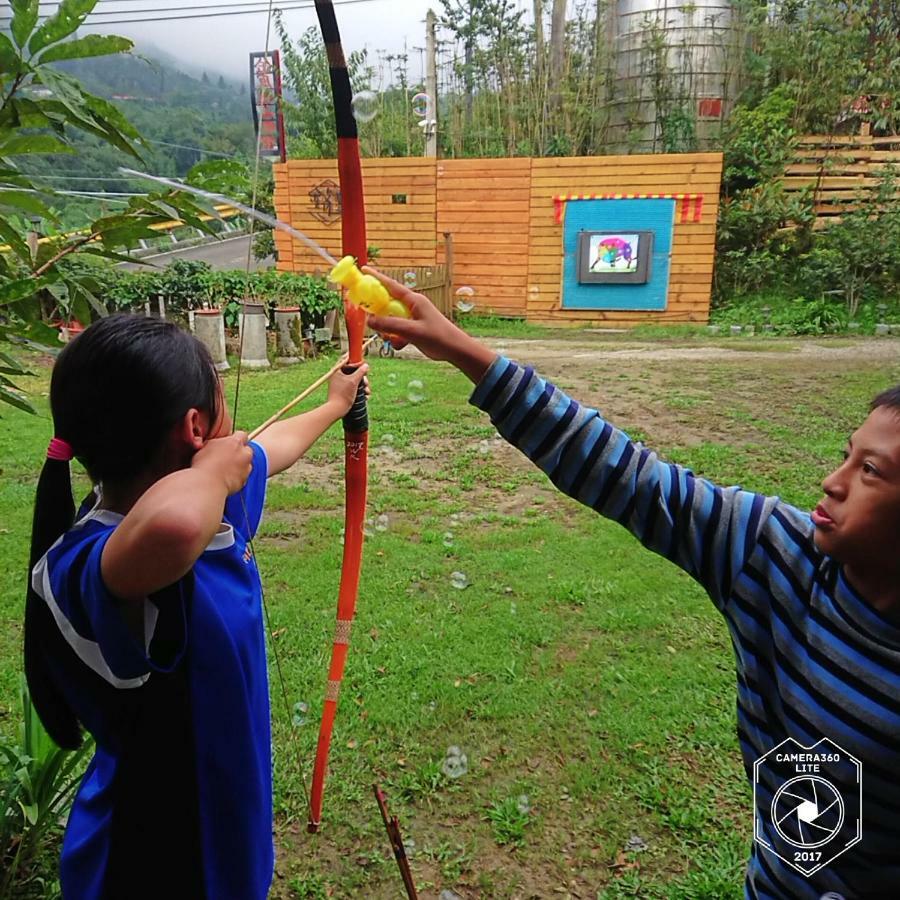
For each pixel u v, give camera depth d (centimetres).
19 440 475
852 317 967
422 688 233
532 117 1198
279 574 305
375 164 1085
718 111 1128
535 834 183
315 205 1105
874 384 617
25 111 124
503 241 1075
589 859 176
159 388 88
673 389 611
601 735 214
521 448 99
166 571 79
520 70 1193
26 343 142
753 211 1011
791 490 387
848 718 83
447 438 488
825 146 1038
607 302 1055
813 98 1038
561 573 307
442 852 177
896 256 955
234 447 88
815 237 1030
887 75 1024
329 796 193
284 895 167
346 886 169
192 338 96
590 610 279
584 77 1186
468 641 258
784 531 92
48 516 94
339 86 133
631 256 1021
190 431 92
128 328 90
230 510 111
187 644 94
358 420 158
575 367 718
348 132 134
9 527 345
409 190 1086
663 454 444
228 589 102
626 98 1164
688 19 1113
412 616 274
